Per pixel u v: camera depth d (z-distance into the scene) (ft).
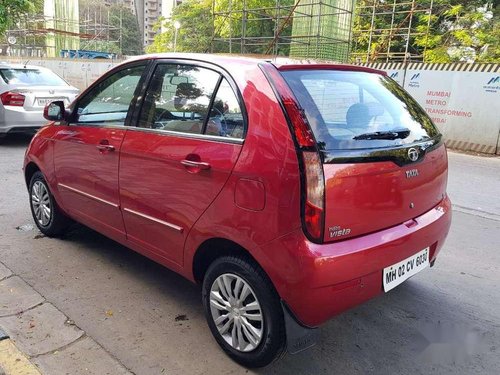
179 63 10.36
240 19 60.80
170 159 9.64
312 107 8.25
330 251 7.73
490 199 21.63
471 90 35.01
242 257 8.76
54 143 13.62
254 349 8.76
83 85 69.51
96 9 183.93
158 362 9.11
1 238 14.92
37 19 111.34
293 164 7.64
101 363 9.00
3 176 22.44
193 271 9.78
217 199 8.73
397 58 62.08
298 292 7.75
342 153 7.92
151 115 10.68
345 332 10.42
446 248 15.39
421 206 9.63
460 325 10.79
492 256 14.79
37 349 9.33
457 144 36.24
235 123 8.73
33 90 29.01
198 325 10.45
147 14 293.02
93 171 12.07
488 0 62.80
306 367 9.18
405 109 10.39
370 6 57.31
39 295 11.46
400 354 9.67
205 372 8.87
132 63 11.64
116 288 11.98
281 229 7.80
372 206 8.32
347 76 9.79
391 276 8.77
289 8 53.36
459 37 57.21
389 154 8.54
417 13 61.62
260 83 8.54
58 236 15.11
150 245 10.78
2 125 28.58
